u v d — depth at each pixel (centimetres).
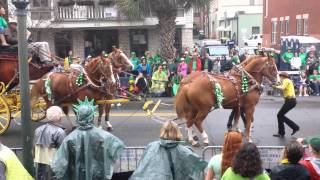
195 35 7381
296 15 3900
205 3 2783
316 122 1638
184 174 652
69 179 709
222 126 1573
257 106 1973
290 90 1379
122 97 1482
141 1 2725
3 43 1393
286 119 1409
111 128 1515
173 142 653
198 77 1218
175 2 2759
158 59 2402
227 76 1237
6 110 1409
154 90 2227
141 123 1636
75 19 3347
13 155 662
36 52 1430
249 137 1267
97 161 700
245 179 573
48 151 848
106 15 3369
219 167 645
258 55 1275
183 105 1233
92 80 1378
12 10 2528
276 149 923
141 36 3559
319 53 2658
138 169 652
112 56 1452
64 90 1367
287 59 2541
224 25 6906
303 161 651
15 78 1403
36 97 1398
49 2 3347
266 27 4947
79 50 3559
